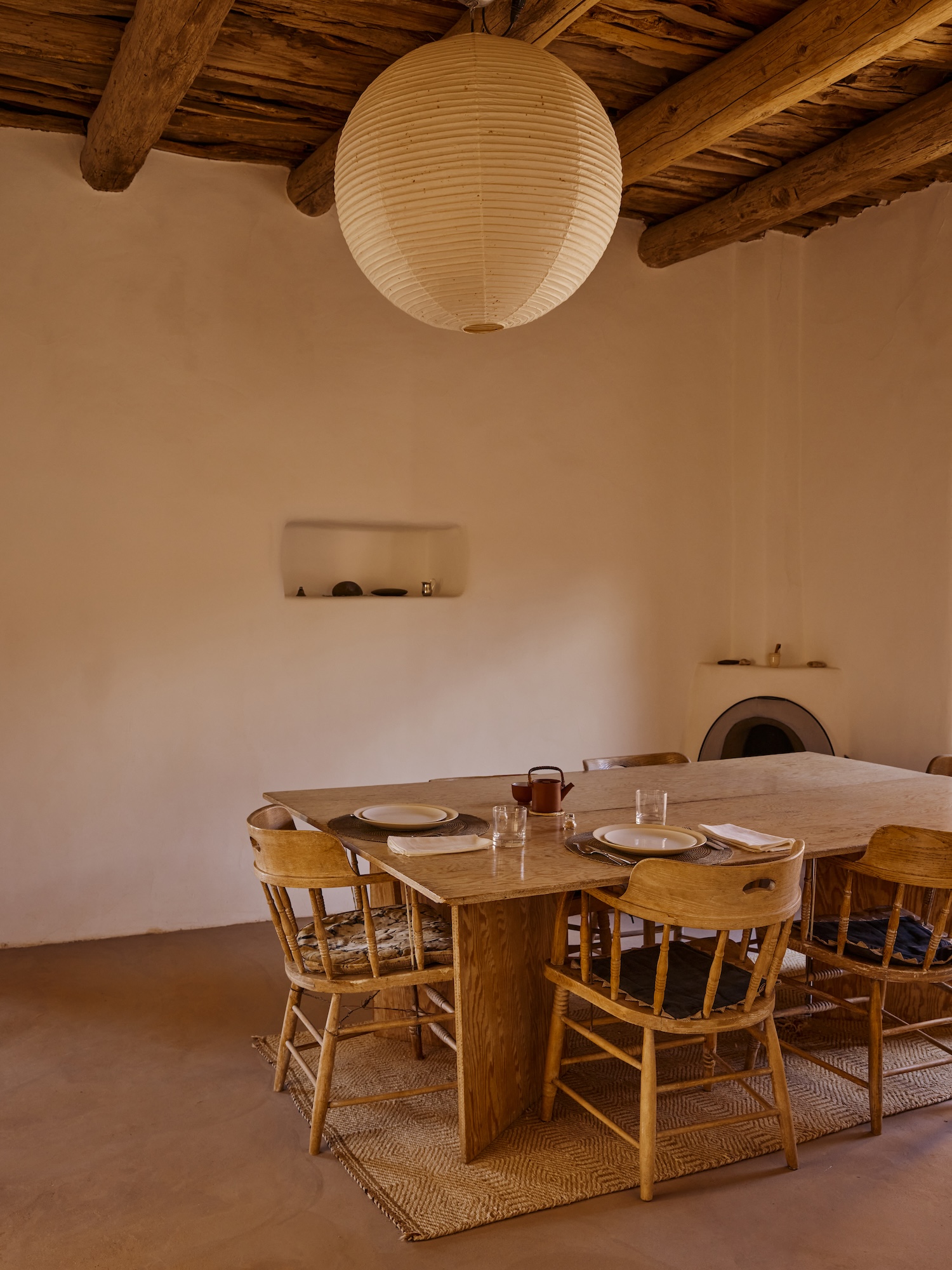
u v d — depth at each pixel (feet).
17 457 12.85
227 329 13.91
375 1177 7.75
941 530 15.02
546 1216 7.31
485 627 15.70
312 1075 8.32
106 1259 6.77
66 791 13.21
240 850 14.15
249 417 14.06
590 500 16.44
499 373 15.70
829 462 16.58
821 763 12.89
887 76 11.83
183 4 9.00
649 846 8.34
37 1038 10.27
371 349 14.80
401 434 15.03
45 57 11.36
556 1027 8.57
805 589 17.06
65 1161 7.99
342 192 6.98
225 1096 9.06
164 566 13.64
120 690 13.46
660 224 16.47
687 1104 8.93
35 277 12.88
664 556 17.08
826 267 16.52
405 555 16.26
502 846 8.54
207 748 13.94
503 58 6.57
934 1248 6.95
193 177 13.67
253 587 14.15
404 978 8.09
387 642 15.02
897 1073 8.57
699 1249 6.93
